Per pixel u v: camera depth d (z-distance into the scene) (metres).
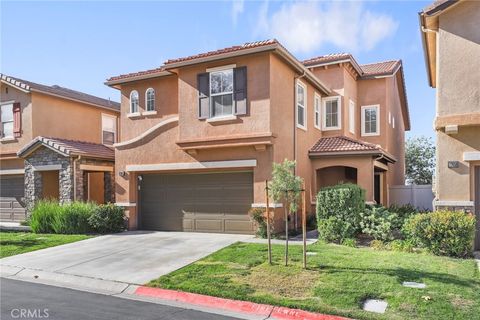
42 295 7.79
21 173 20.89
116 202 16.52
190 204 15.29
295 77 15.72
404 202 20.78
